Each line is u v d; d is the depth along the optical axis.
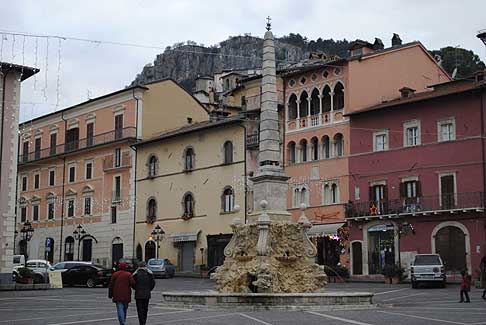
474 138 44.94
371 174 50.09
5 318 20.94
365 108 50.72
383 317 20.09
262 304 23.12
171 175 63.12
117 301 16.89
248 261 26.61
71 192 73.25
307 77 55.03
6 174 43.84
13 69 45.06
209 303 23.69
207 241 58.47
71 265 47.44
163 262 55.38
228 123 57.69
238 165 56.91
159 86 69.19
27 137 80.50
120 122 68.69
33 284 40.72
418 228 46.84
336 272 46.47
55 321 19.70
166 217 62.91
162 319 19.69
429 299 29.44
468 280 27.50
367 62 52.72
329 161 52.78
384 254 48.69
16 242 79.88
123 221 66.94
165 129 69.00
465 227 44.41
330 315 20.77
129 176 66.94
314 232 52.06
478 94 45.00
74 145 73.12
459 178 45.41
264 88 28.62
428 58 57.12
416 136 48.19
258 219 26.64
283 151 55.97
